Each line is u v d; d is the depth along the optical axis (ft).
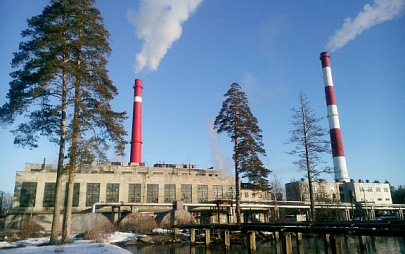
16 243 79.61
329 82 309.83
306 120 117.80
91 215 131.54
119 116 92.38
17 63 82.23
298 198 248.11
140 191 184.96
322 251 79.61
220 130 133.90
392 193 346.54
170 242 105.29
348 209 203.00
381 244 94.68
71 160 77.51
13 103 78.54
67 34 86.07
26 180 160.66
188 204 163.53
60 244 72.59
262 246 94.53
